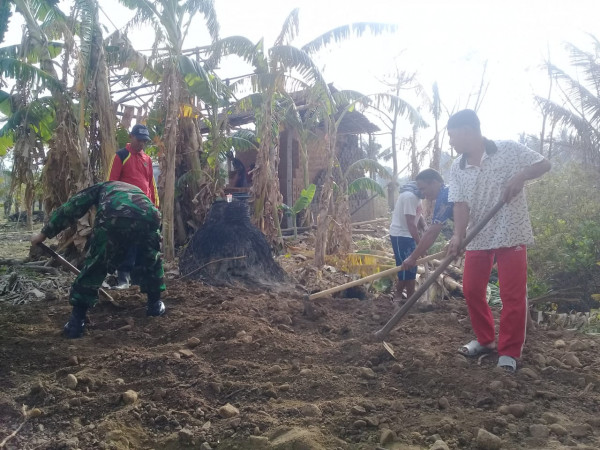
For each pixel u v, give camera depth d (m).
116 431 2.63
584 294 5.71
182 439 2.60
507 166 3.33
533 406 2.85
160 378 3.23
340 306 5.10
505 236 3.27
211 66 9.09
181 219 9.09
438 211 3.80
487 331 3.58
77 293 3.99
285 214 12.77
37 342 3.87
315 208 14.01
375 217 16.72
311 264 7.21
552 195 7.70
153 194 6.25
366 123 15.32
